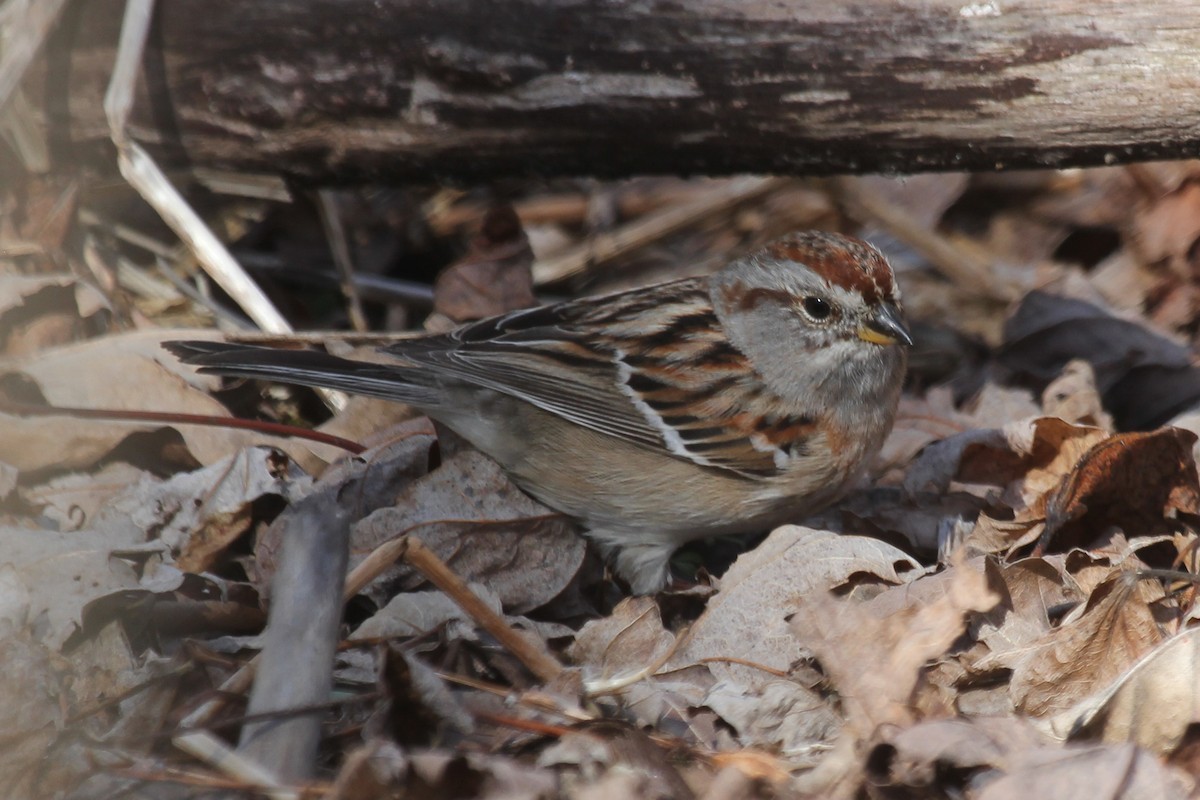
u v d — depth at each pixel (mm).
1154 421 11414
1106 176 13875
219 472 8875
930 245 13430
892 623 7457
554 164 9875
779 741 7078
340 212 13734
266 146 9906
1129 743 6367
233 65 9531
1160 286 12664
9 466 8734
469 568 8844
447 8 9234
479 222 14117
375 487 9250
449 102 9531
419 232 14023
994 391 11086
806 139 9438
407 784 6129
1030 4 8812
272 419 10570
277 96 9633
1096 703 6867
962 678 7340
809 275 9109
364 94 9555
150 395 9555
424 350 9273
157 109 9734
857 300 9039
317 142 9852
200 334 10078
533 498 9586
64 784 6352
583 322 9656
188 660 7227
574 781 6379
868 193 13953
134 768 6305
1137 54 8789
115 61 9664
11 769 6434
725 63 9172
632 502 9406
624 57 9227
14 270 10375
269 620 6500
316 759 6512
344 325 12711
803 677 7555
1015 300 12734
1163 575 7449
